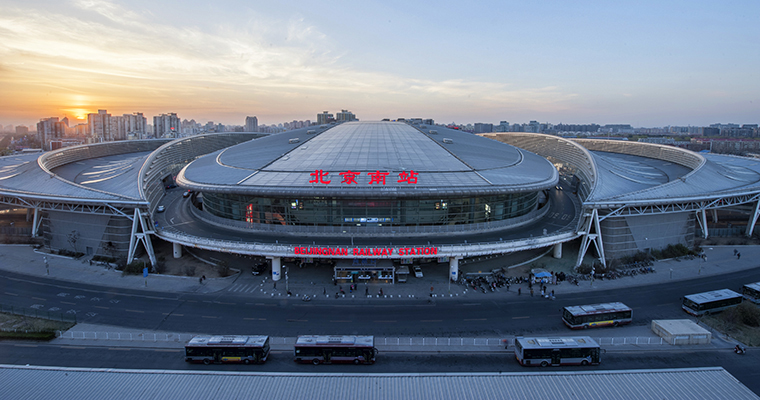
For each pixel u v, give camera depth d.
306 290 62.88
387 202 70.75
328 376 36.56
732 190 82.62
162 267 71.31
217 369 42.16
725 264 74.44
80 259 76.31
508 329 50.84
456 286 64.50
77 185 77.25
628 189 82.44
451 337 48.78
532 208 87.75
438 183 69.44
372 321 52.78
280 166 78.50
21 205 81.50
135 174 86.69
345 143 92.81
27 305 56.91
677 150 117.38
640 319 53.84
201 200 106.50
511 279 66.56
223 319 53.25
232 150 103.00
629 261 74.12
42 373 36.84
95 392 34.50
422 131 112.19
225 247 66.06
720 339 48.53
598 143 154.62
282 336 48.81
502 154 96.62
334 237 71.19
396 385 35.47
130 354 44.84
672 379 36.41
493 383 35.78
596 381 36.12
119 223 74.62
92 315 54.06
